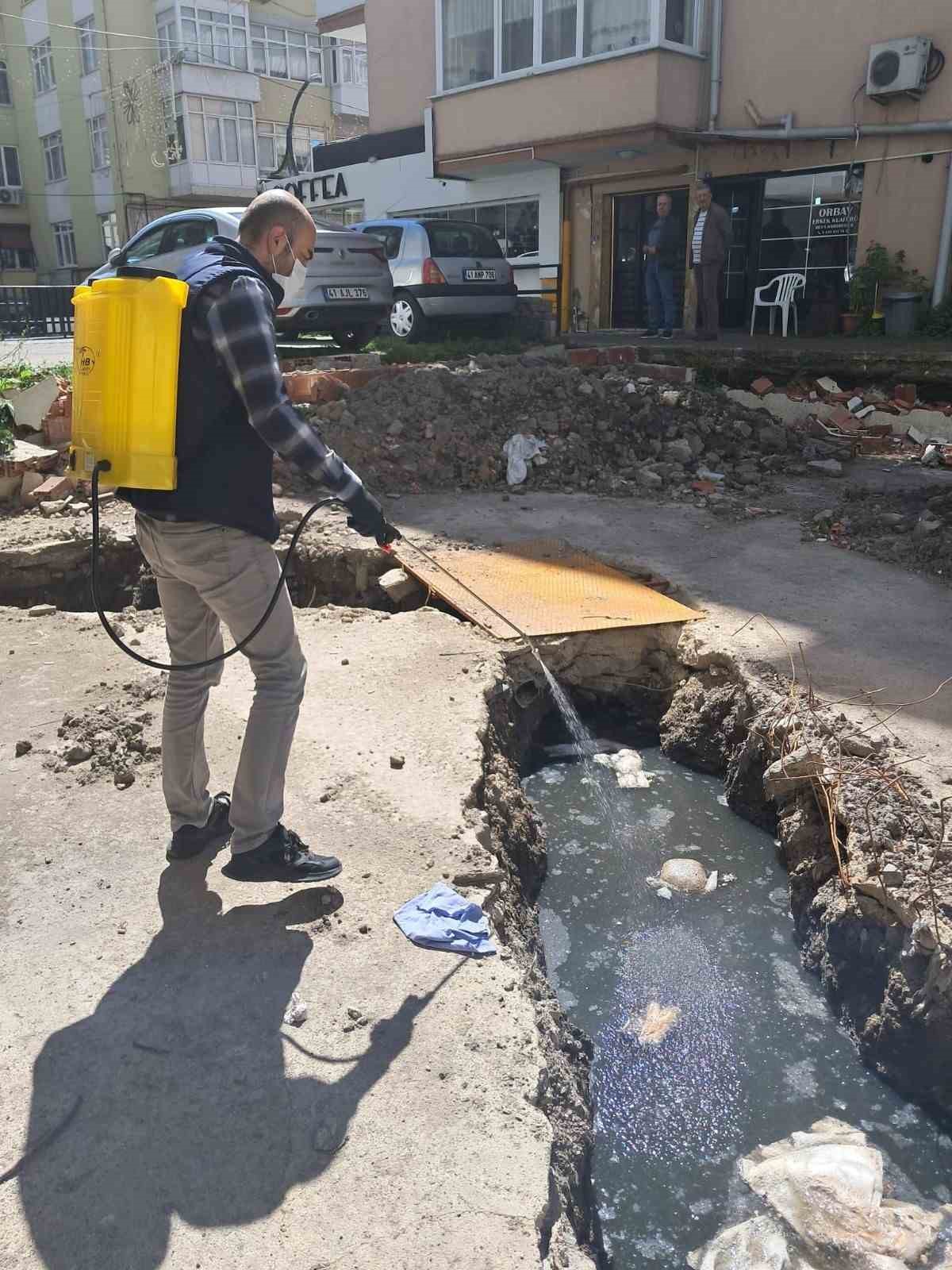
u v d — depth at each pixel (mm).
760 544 7047
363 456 8523
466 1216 2143
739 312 15602
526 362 10742
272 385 2598
